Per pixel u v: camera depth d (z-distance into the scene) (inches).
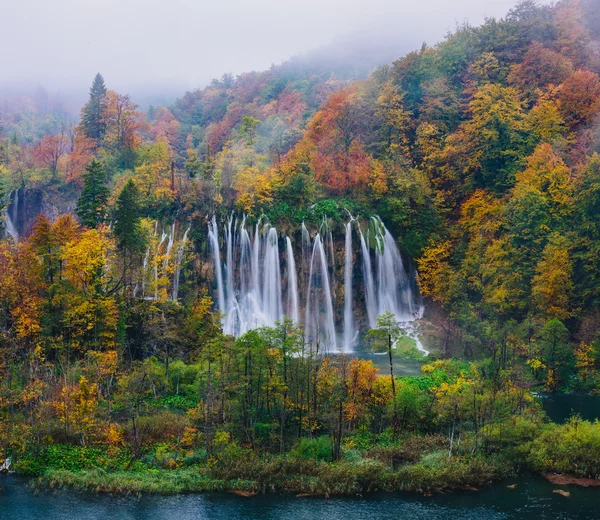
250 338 2194.9
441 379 2561.5
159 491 1787.6
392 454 1978.3
